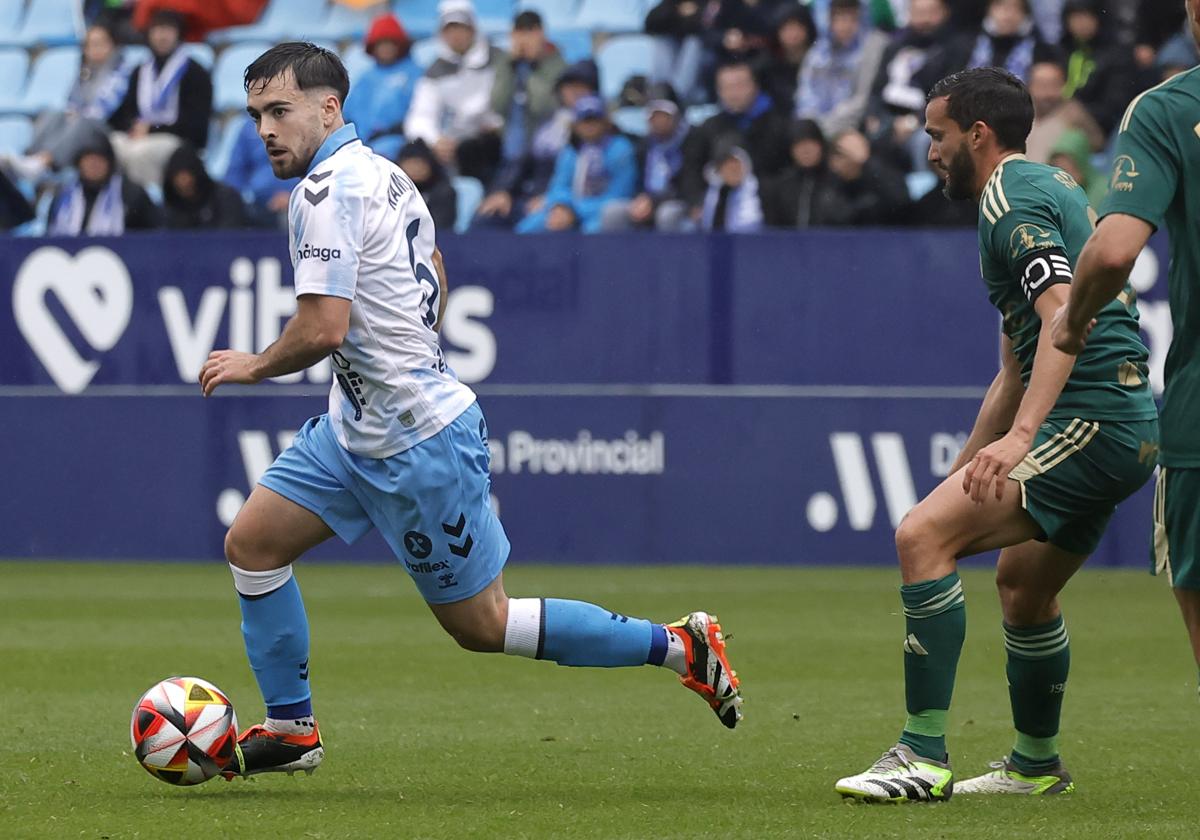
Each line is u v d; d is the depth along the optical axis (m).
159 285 45.41
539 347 44.56
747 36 52.84
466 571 16.20
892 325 43.81
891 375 43.84
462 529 16.11
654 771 18.23
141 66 53.91
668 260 44.31
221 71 59.03
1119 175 13.65
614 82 56.69
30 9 62.41
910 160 49.03
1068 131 46.53
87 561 45.81
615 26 58.47
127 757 18.95
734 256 44.16
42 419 45.88
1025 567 16.64
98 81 55.62
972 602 37.12
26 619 34.00
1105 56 47.81
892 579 41.19
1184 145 13.59
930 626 15.85
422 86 53.22
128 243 45.47
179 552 45.56
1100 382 15.74
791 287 44.03
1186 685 25.67
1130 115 13.80
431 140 52.47
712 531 44.31
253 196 52.16
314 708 23.41
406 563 16.33
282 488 16.47
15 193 54.22
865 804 15.90
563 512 44.62
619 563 44.50
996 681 26.30
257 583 16.53
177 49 53.69
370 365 15.84
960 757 19.52
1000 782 17.09
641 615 33.66
